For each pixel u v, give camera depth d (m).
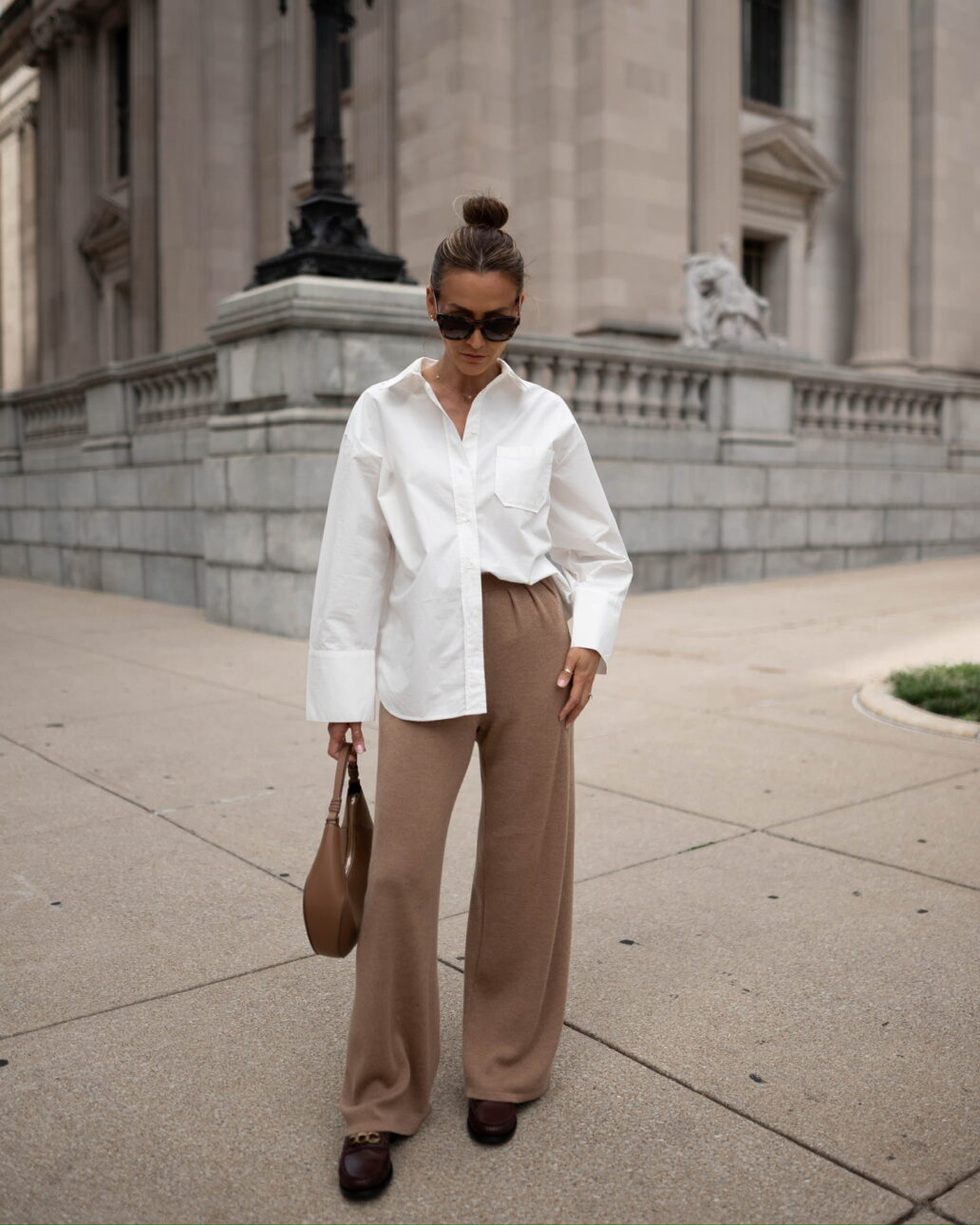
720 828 4.29
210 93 22.98
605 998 2.97
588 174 17.19
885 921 3.44
